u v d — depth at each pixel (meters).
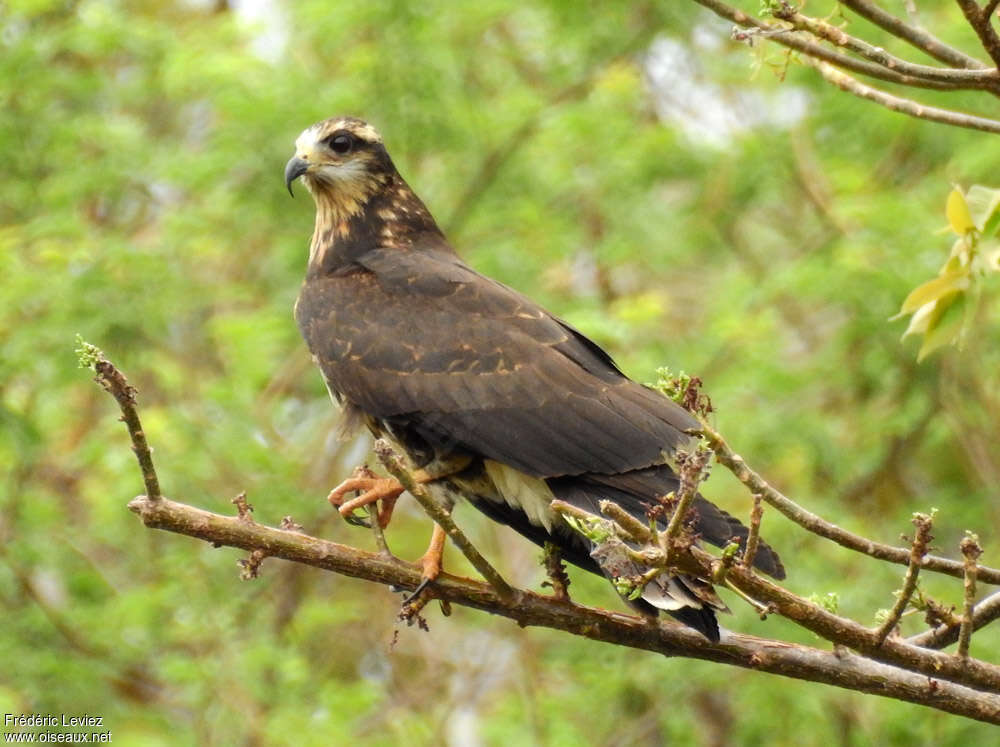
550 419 8.31
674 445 8.07
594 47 16.16
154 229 16.30
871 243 14.26
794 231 16.88
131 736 13.71
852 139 15.48
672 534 5.97
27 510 14.71
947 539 15.26
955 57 6.87
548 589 14.82
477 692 15.33
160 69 16.03
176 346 16.17
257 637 14.41
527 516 8.60
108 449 14.41
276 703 13.91
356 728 14.84
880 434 15.04
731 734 15.55
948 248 14.14
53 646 14.59
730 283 15.36
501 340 8.66
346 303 9.19
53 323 14.01
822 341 16.56
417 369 8.70
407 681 15.55
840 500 15.12
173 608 14.38
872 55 6.73
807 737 14.10
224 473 14.73
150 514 6.84
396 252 9.66
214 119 17.44
